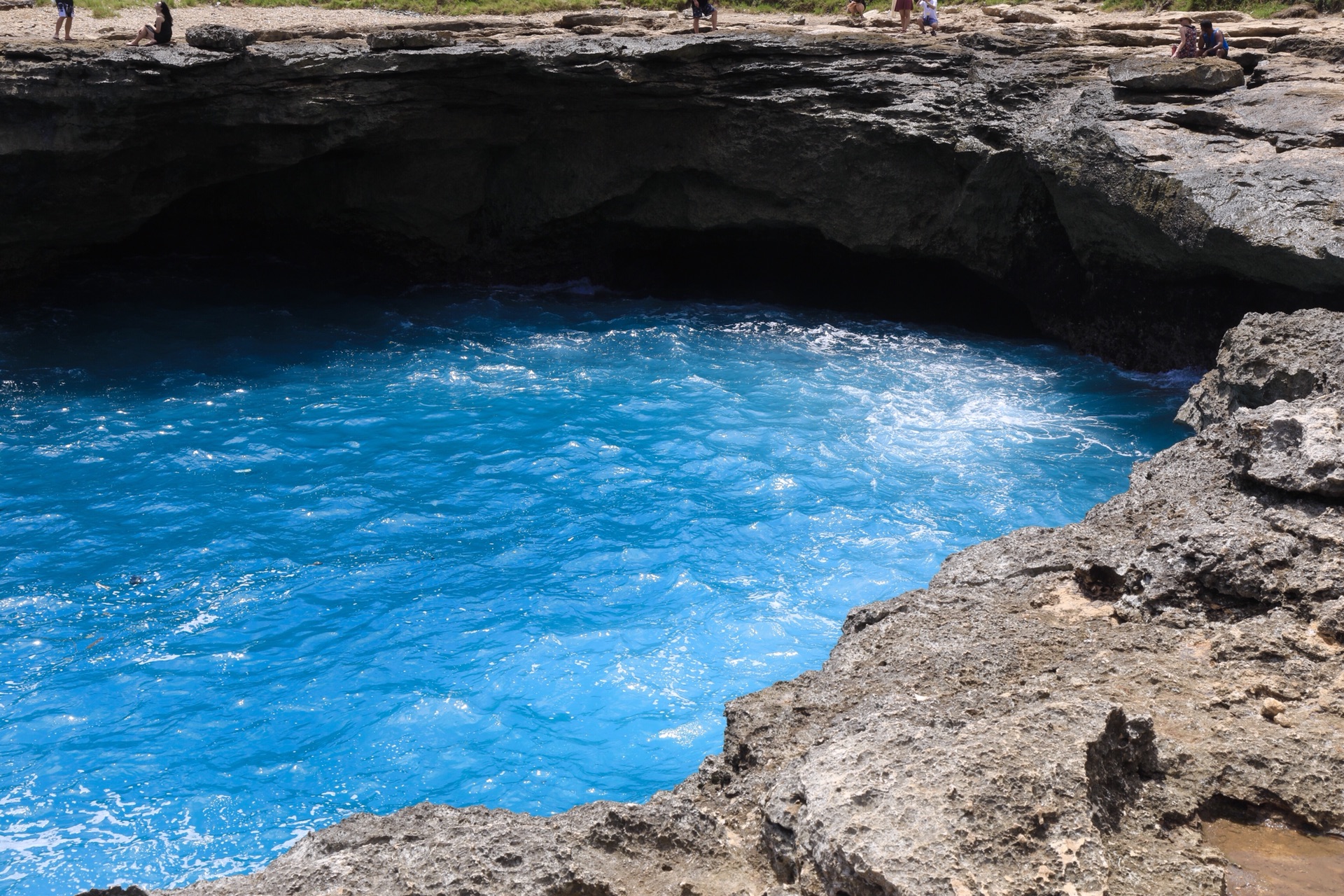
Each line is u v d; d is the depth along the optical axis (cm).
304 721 948
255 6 2852
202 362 1966
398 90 2108
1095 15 2530
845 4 2905
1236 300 1688
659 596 1148
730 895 446
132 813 835
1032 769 441
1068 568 746
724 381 1834
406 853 473
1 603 1155
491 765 881
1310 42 1766
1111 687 570
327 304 2330
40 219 2091
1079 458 1481
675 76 2103
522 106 2209
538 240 2467
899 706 552
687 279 2488
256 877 479
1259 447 770
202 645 1070
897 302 2286
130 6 2659
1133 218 1650
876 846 407
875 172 2080
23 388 1816
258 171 2233
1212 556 667
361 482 1452
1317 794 485
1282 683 568
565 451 1541
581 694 975
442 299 2402
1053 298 2023
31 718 955
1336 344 950
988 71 1984
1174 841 455
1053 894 390
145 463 1521
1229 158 1554
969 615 696
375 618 1116
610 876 460
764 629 1075
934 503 1348
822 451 1513
